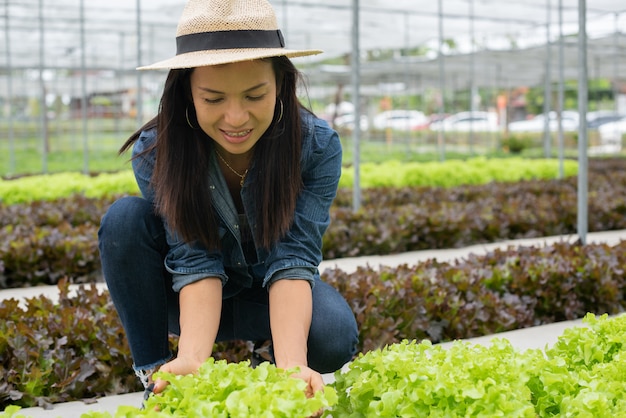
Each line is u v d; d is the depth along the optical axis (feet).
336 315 9.07
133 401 11.89
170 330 10.44
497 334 15.40
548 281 17.43
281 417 6.20
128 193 38.40
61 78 101.91
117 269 8.92
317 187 9.08
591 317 9.81
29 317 14.03
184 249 8.64
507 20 61.00
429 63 75.46
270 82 7.94
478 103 157.89
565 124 113.19
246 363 7.16
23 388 11.83
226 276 8.79
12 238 22.67
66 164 82.12
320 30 67.92
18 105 126.31
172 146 8.57
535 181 45.24
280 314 8.34
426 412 6.98
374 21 64.80
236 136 8.02
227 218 8.98
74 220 30.42
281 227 8.62
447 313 15.40
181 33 8.02
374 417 7.07
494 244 27.53
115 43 76.69
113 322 13.53
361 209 29.04
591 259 18.62
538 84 104.83
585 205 22.44
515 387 7.39
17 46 78.13
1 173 71.67
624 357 8.45
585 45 22.40
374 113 159.74
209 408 6.31
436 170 46.93
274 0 50.14
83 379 12.07
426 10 59.98
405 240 26.43
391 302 15.06
